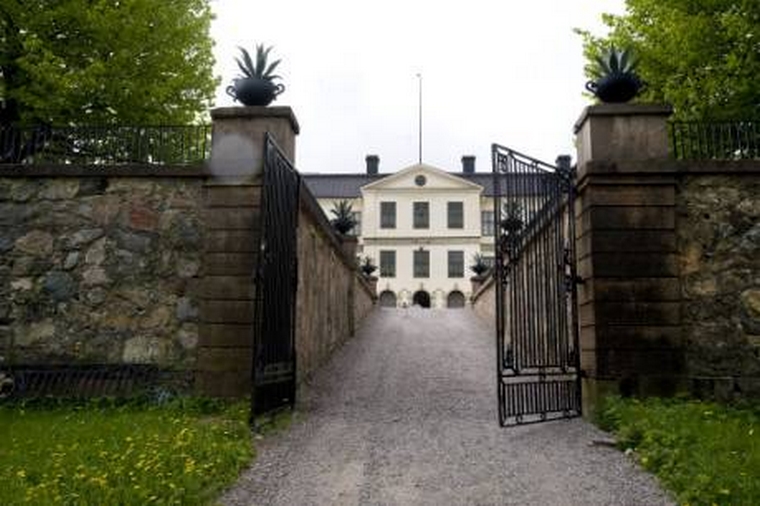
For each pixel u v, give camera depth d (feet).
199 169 30.91
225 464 19.65
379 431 25.93
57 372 30.40
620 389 27.27
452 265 181.78
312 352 39.81
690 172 28.78
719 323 28.40
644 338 27.66
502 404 26.63
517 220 28.55
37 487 16.29
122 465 18.34
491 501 17.65
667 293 27.96
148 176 31.35
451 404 32.32
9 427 24.22
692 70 46.52
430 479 19.58
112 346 30.58
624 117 29.01
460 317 82.99
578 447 22.98
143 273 30.96
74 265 31.27
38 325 30.94
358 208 189.26
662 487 18.24
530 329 29.07
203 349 29.50
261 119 30.81
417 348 54.24
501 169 28.43
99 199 31.65
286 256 30.17
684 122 31.22
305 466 20.74
